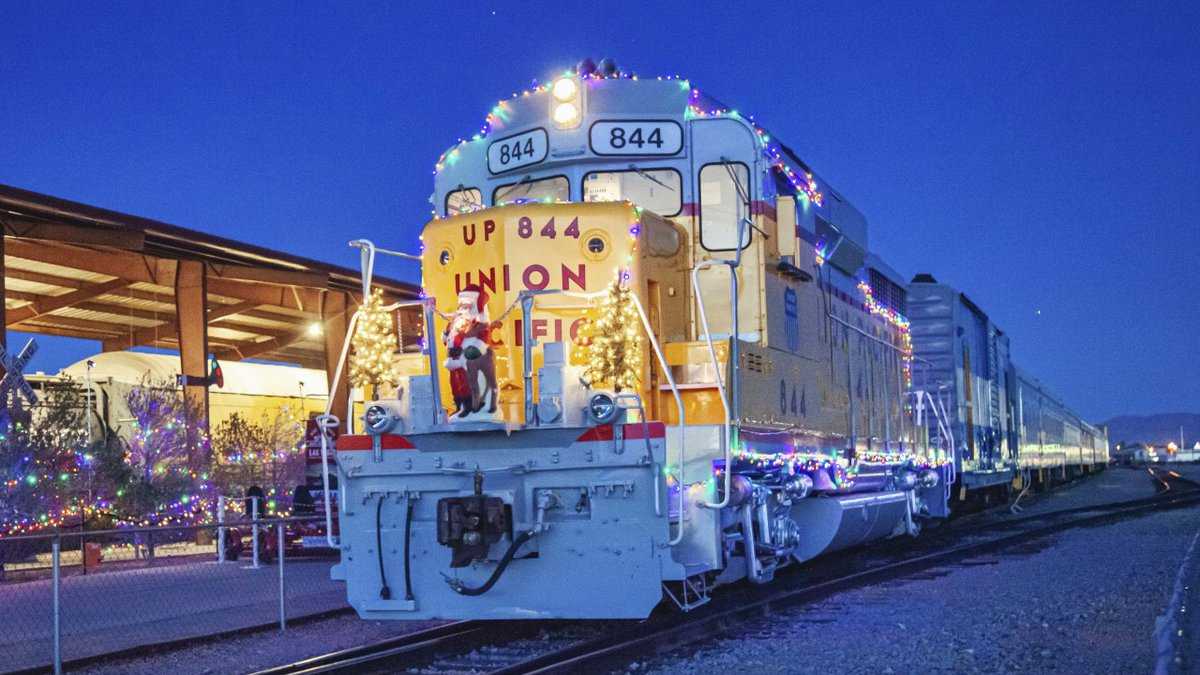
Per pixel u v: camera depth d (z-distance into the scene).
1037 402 39.47
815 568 14.75
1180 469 92.50
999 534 20.75
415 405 8.80
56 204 23.64
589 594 8.58
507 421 8.66
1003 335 32.62
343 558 9.10
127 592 14.77
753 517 10.49
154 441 27.41
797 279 11.80
